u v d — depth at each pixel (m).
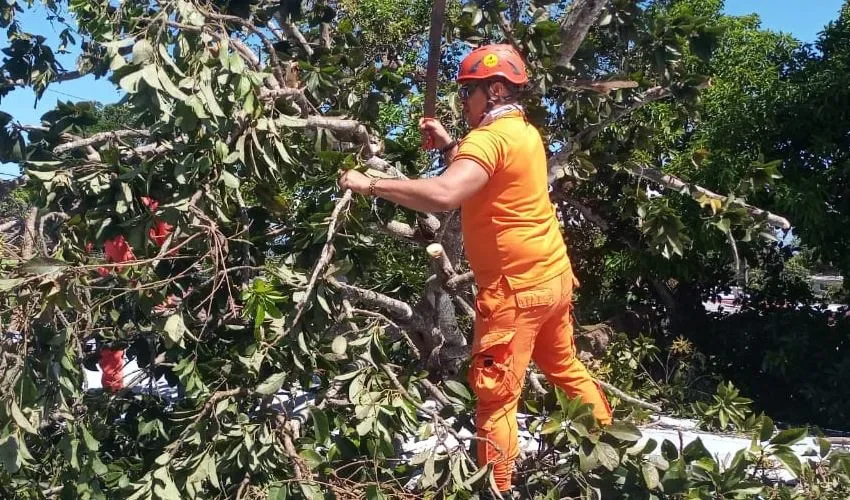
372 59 6.74
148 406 3.56
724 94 7.96
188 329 3.16
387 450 2.85
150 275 2.97
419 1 7.29
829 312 9.11
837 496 3.05
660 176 4.70
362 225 3.14
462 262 4.60
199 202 2.91
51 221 3.99
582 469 2.86
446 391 3.66
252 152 3.00
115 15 3.34
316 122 3.30
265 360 3.01
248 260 3.23
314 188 3.23
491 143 2.62
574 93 4.00
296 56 4.07
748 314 9.60
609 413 3.19
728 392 3.93
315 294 2.93
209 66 2.84
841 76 7.65
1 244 3.32
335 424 3.07
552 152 4.56
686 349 7.97
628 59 4.17
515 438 2.87
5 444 2.59
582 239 8.23
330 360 3.07
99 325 3.64
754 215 4.66
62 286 2.64
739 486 2.95
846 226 7.93
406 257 5.08
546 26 3.47
